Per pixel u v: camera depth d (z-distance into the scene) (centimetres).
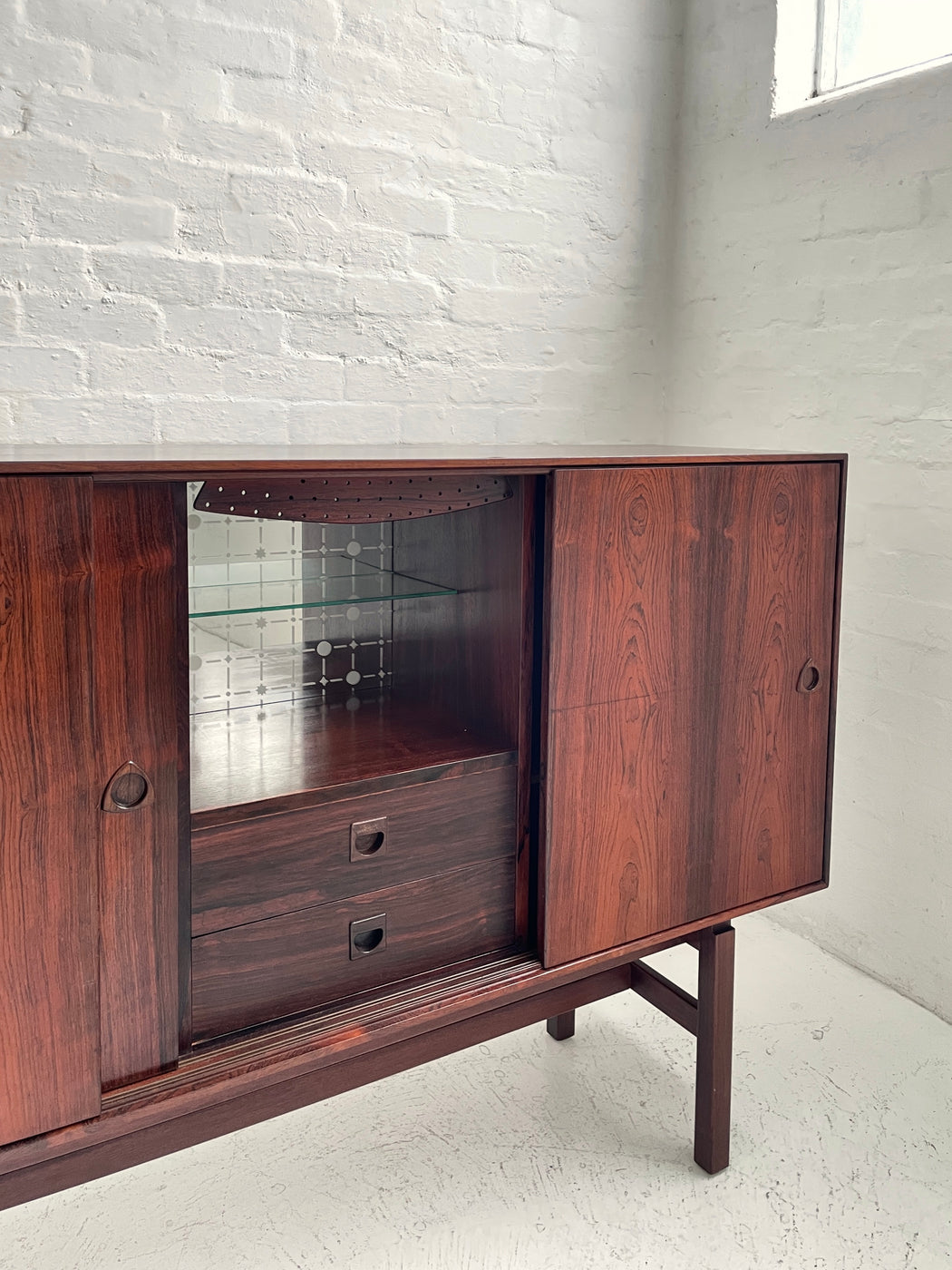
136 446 149
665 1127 171
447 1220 149
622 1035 197
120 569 105
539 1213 151
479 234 212
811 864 167
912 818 205
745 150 224
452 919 137
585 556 133
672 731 146
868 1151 164
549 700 133
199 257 182
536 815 142
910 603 201
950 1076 184
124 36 170
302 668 168
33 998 104
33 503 97
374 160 197
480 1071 186
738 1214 151
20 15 161
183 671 111
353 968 129
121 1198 154
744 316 229
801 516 154
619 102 228
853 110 201
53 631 100
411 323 207
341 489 125
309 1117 173
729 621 149
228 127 181
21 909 102
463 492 133
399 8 195
